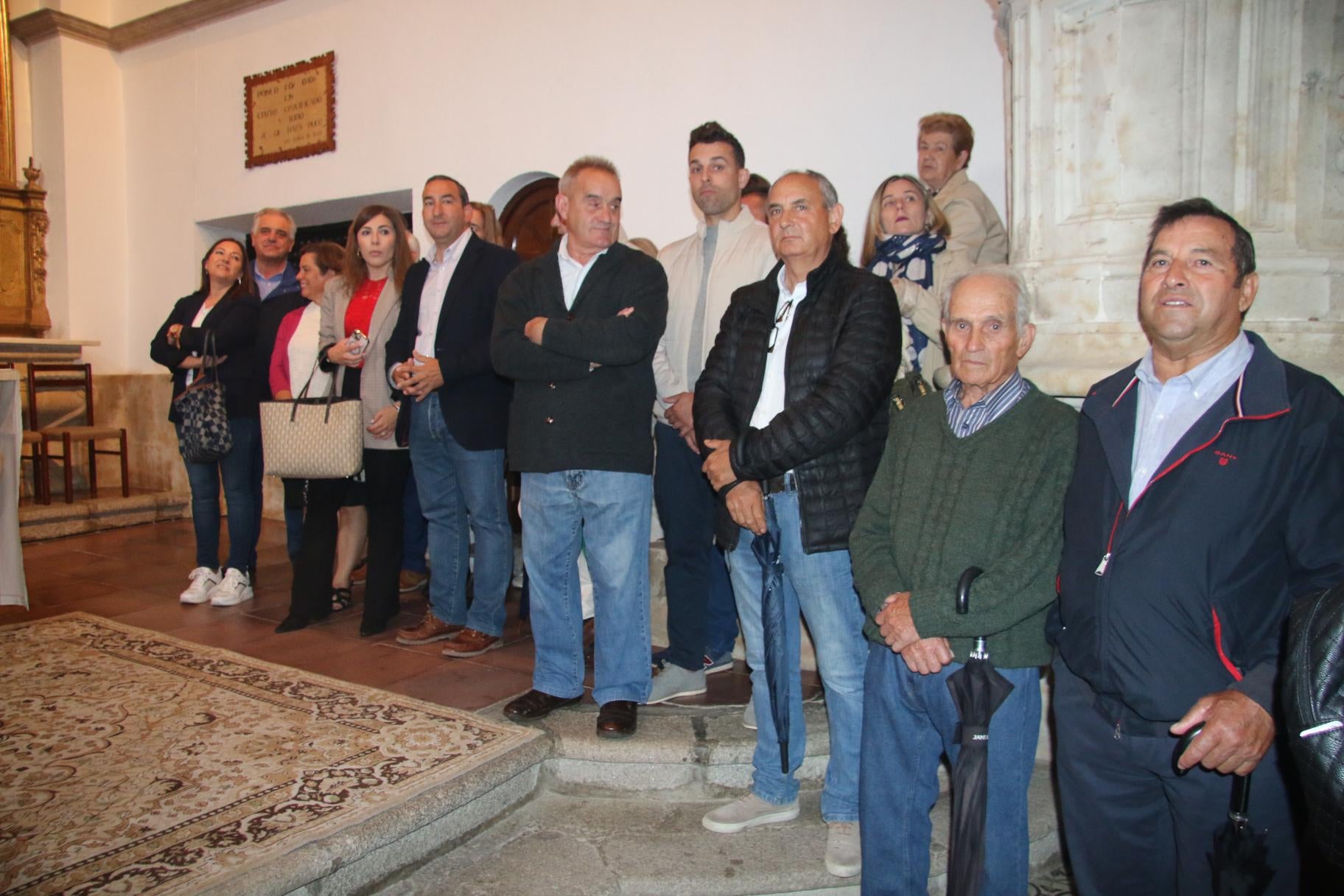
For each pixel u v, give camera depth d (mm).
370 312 3520
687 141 4473
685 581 2807
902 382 2289
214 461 3904
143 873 1830
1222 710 1385
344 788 2199
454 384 3066
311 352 3762
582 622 2729
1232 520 1463
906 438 1876
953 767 1716
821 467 2053
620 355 2438
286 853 1911
